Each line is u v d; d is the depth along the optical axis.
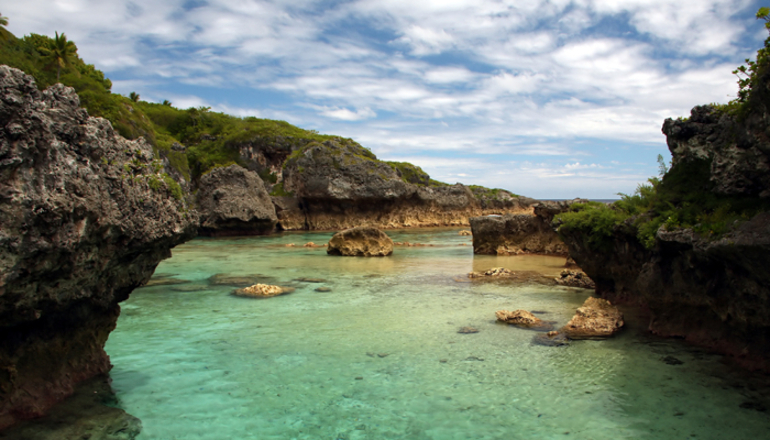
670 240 9.30
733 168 9.01
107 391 7.69
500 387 7.99
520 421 6.76
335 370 8.84
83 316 6.94
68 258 5.44
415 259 26.39
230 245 36.38
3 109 4.52
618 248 13.75
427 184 85.44
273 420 6.80
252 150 74.94
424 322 12.32
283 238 45.12
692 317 10.35
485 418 6.86
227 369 8.89
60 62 47.19
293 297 15.57
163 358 9.52
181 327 11.84
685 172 11.02
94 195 5.56
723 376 8.32
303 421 6.78
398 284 18.06
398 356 9.61
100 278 6.66
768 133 7.55
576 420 6.79
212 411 7.09
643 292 11.27
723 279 8.84
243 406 7.27
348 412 7.07
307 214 64.19
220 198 47.56
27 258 4.84
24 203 4.63
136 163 7.16
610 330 11.06
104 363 8.27
